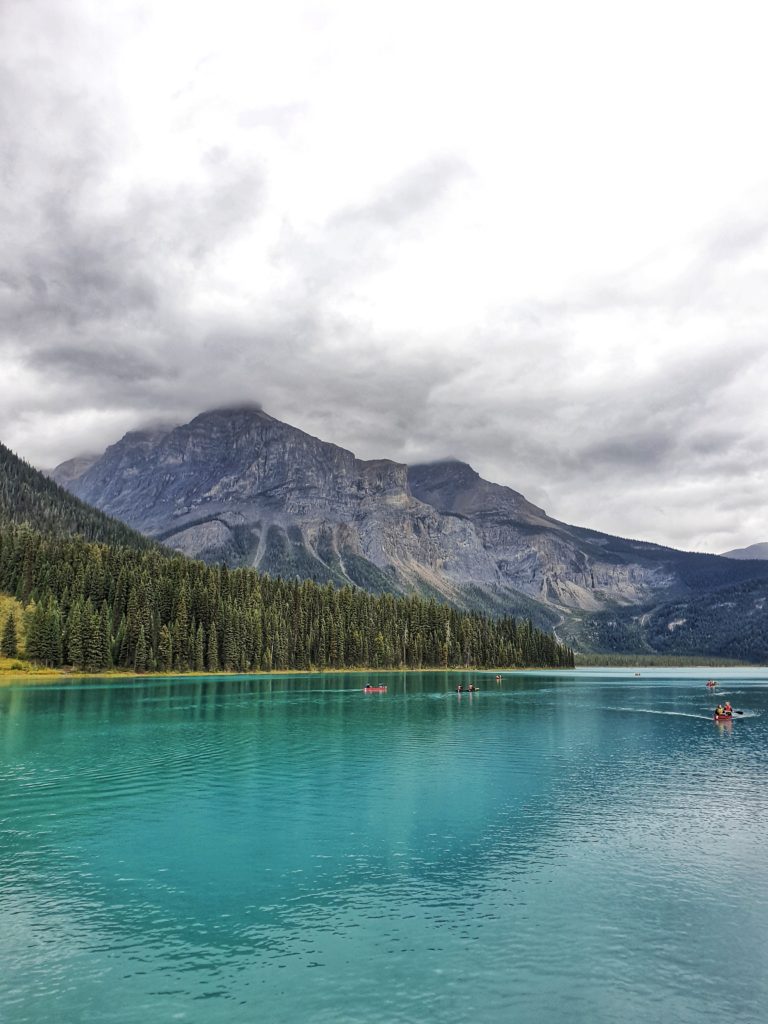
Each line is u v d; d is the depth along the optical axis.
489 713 109.25
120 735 79.44
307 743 74.62
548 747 72.44
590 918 28.09
